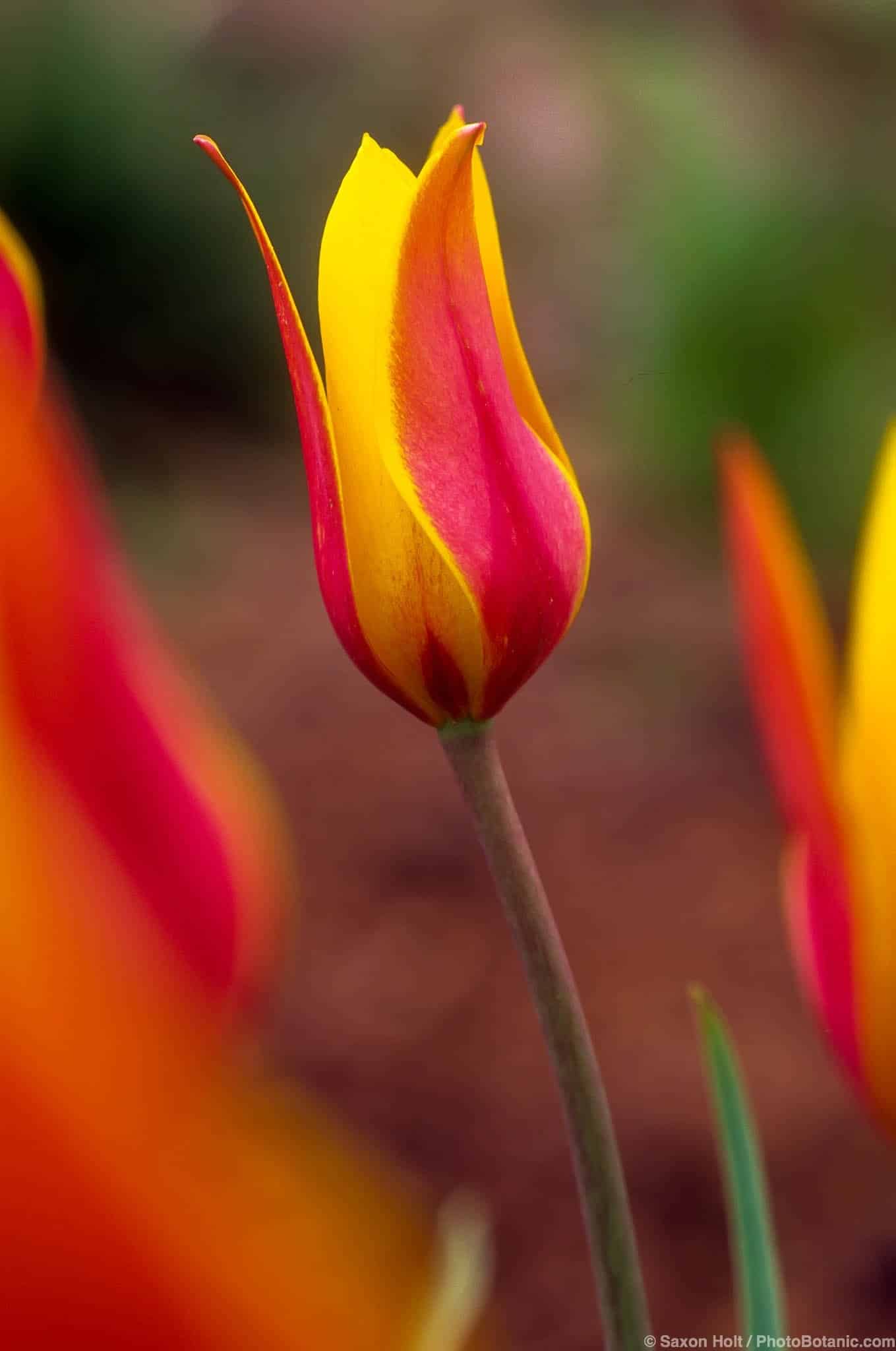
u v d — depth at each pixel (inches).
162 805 15.2
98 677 14.8
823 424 126.9
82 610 14.6
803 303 131.0
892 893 18.1
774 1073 69.7
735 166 140.9
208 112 191.8
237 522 148.7
